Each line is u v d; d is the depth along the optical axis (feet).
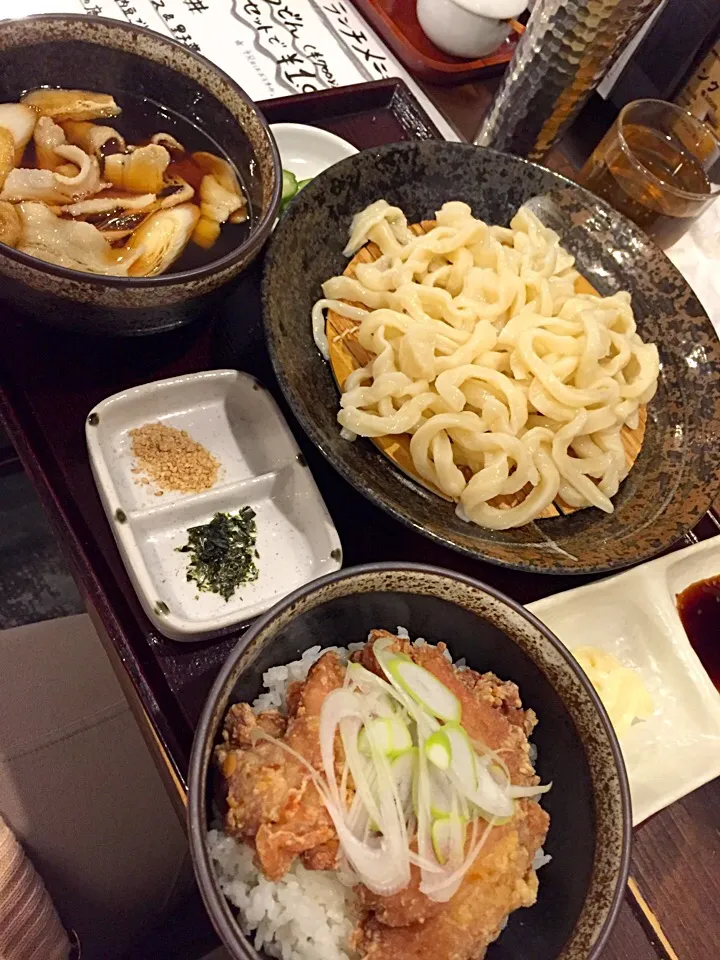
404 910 0.84
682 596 1.52
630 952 1.14
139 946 1.39
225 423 1.38
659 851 1.24
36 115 1.27
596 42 1.61
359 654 1.03
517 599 1.36
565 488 1.42
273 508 1.33
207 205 1.32
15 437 1.25
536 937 0.95
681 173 1.89
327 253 1.55
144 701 1.12
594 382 1.45
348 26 2.05
